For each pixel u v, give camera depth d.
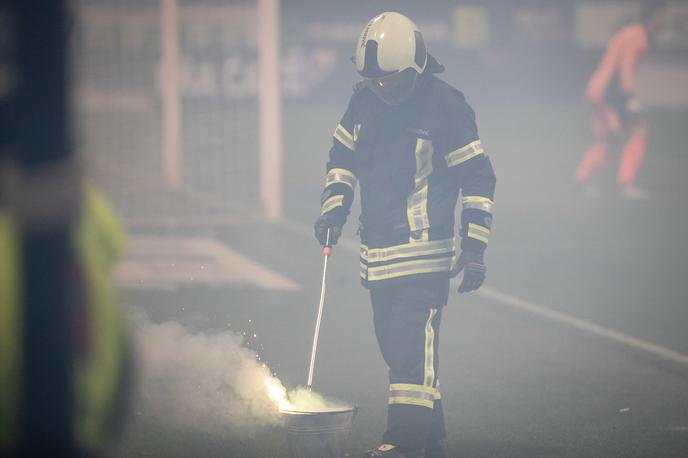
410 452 12.26
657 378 17.30
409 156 12.37
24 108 6.42
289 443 11.55
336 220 12.87
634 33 43.00
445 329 20.86
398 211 12.36
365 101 12.68
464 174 12.37
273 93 37.03
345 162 12.88
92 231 6.96
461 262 12.38
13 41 6.50
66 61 6.47
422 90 12.41
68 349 6.46
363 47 12.21
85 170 7.05
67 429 6.45
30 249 6.39
